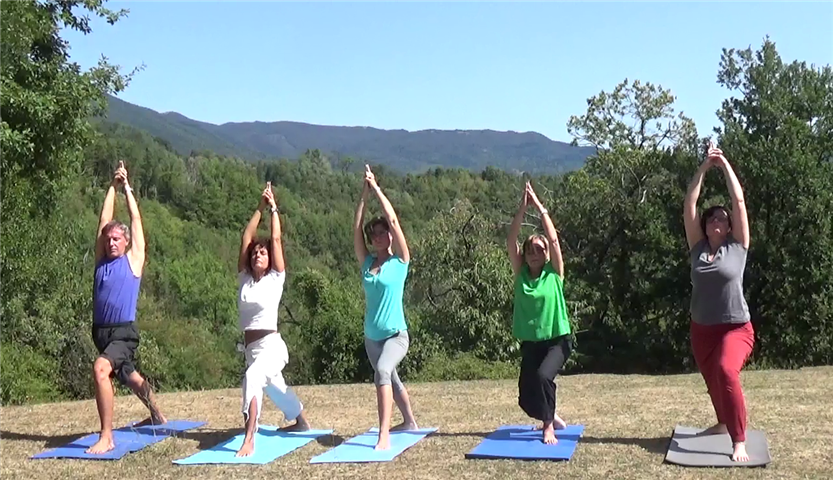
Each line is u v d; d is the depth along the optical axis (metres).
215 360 34.28
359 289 28.67
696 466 5.66
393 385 7.28
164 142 92.88
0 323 17.66
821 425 7.04
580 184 29.92
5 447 7.18
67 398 19.44
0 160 13.27
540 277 6.47
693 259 6.11
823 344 24.75
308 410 8.90
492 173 68.56
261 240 6.99
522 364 6.60
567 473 5.63
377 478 5.73
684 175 28.53
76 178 18.89
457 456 6.24
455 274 21.83
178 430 7.59
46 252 17.44
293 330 29.08
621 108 33.19
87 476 6.08
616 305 28.78
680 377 12.09
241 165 82.81
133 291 6.98
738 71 27.64
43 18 14.38
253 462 6.27
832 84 26.92
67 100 14.05
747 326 6.00
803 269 24.61
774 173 24.97
